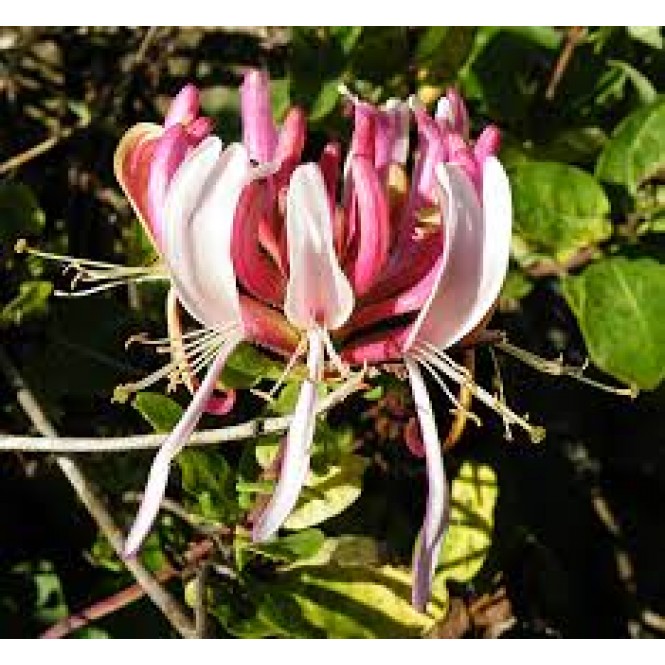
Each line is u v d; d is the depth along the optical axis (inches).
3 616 7.6
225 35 8.9
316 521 6.5
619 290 6.8
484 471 7.1
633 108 7.7
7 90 9.0
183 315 7.1
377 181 5.3
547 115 7.8
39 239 7.5
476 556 7.0
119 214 8.6
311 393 5.3
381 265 5.3
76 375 7.4
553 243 7.0
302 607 6.8
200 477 6.5
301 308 5.3
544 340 8.5
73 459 6.5
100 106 8.7
